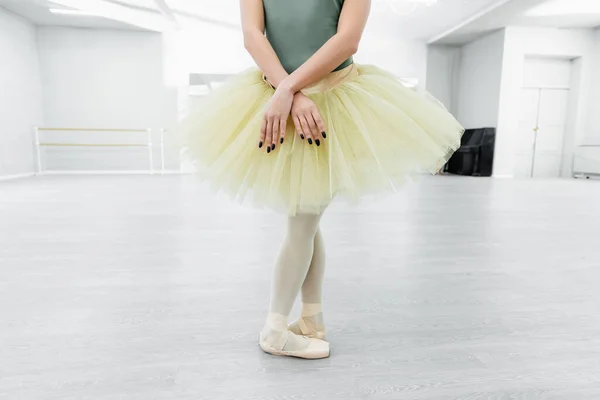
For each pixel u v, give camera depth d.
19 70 6.68
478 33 7.77
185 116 1.03
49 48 7.25
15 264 1.81
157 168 7.83
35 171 7.23
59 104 7.43
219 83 1.05
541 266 1.87
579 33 7.54
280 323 1.04
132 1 6.48
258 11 0.95
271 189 0.87
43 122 7.40
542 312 1.35
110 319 1.25
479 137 7.91
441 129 1.00
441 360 1.04
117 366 0.98
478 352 1.08
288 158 0.89
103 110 7.57
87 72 7.44
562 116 8.02
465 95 8.66
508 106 7.63
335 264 1.87
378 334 1.18
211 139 0.95
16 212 3.14
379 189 0.92
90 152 7.60
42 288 1.51
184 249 2.09
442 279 1.68
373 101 0.92
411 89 1.01
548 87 7.89
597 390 0.91
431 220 2.99
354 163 0.90
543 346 1.12
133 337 1.13
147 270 1.74
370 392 0.89
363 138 0.89
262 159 0.90
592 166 7.46
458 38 8.12
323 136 0.84
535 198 4.34
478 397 0.88
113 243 2.21
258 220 2.89
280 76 0.87
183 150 1.02
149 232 2.48
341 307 1.38
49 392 0.87
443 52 8.71
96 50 7.41
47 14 6.57
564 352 1.08
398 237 2.43
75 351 1.05
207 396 0.87
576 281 1.67
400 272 1.76
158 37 7.57
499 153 7.73
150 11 6.94
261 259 1.92
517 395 0.89
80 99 7.48
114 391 0.88
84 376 0.94
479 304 1.42
